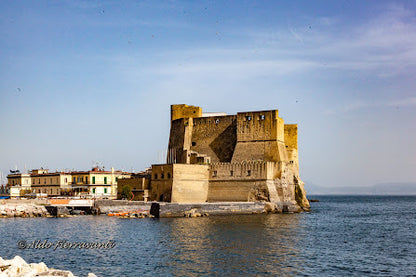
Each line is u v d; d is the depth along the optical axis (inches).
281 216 4950.8
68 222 4057.6
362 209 7785.4
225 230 3558.1
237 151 5713.6
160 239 3100.4
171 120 6515.8
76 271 2246.6
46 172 6786.4
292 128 6368.1
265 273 2242.9
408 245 3088.1
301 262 2485.2
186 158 5890.8
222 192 5413.4
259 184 5300.2
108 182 6195.9
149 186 5413.4
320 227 4060.0
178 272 2239.2
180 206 4707.2
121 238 3139.8
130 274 2198.6
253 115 5703.7
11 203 4771.2
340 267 2396.7
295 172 6358.3
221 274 2215.8
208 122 6082.7
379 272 2308.1
